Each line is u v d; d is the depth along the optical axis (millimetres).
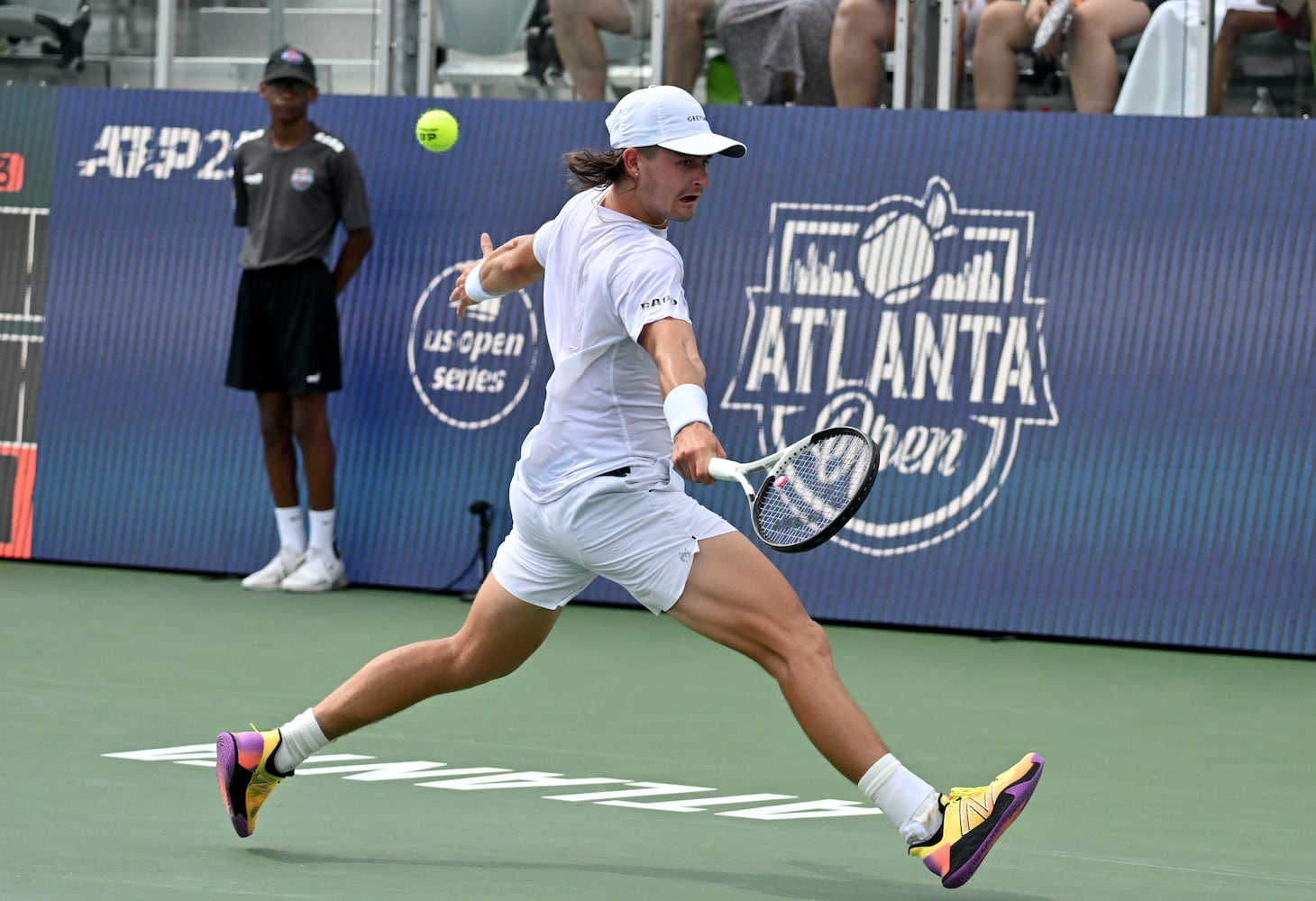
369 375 30531
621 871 13719
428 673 14094
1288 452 26516
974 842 12500
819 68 29750
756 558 13078
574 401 13242
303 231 29062
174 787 16672
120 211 31797
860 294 28266
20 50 33750
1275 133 26719
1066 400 27359
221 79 32969
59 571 31469
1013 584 27547
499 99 30203
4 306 32344
